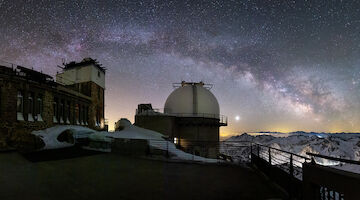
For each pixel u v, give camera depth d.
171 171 9.16
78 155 12.48
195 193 6.31
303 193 5.19
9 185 6.53
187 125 32.84
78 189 6.42
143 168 9.61
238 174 8.80
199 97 36.00
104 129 31.98
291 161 6.32
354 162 3.72
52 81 19.41
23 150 13.27
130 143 13.35
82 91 27.52
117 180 7.53
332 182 4.16
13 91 15.27
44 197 5.65
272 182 7.55
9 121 14.78
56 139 16.31
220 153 35.03
